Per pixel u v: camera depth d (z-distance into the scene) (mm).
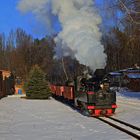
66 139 13164
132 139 12906
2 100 38438
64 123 17922
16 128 16266
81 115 21781
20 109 26469
